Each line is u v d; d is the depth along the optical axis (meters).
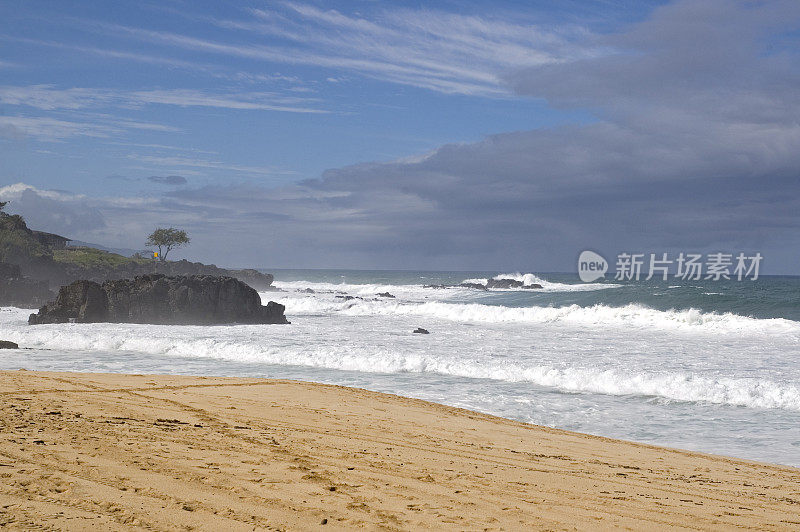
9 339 28.67
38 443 7.87
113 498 5.61
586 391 17.66
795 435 13.05
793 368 21.14
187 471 6.88
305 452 8.59
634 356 24.09
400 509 5.88
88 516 5.02
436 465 8.34
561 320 41.50
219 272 121.19
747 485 8.48
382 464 8.10
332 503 5.94
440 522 5.52
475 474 7.92
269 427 10.81
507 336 31.72
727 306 50.00
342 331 34.34
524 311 43.41
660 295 54.50
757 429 13.60
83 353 25.25
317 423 11.54
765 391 16.50
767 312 47.09
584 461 9.53
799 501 7.56
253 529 5.00
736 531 5.98
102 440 8.41
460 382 19.05
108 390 14.50
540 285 95.19
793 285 102.56
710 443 12.39
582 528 5.70
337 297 70.38
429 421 12.49
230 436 9.57
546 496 6.92
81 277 99.62
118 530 4.74
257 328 36.50
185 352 25.41
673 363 22.22
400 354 22.80
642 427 13.75
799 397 16.11
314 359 22.83
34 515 4.95
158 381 16.50
